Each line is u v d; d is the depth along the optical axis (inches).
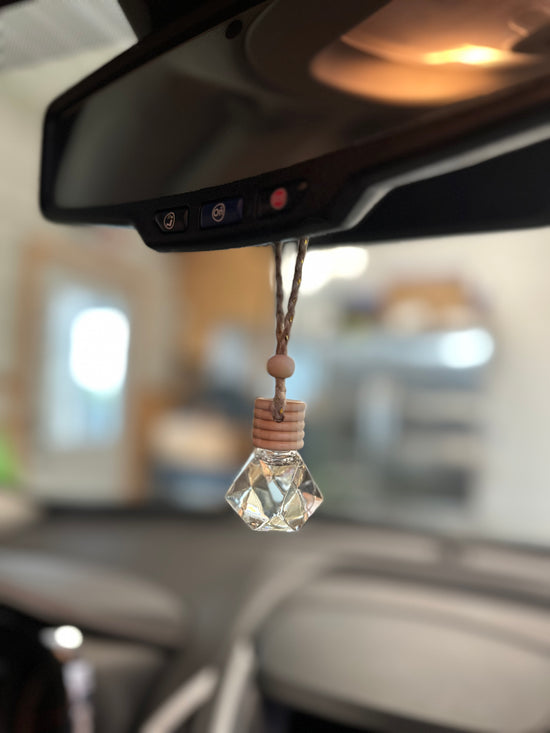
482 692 14.9
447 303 91.6
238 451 99.0
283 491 8.6
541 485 86.9
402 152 6.0
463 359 91.3
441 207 9.7
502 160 9.3
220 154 7.8
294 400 8.7
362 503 86.7
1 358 79.5
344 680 15.7
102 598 19.6
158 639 18.2
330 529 30.7
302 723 16.2
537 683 15.2
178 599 21.0
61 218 10.1
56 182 10.3
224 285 112.0
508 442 89.4
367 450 92.9
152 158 8.7
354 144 6.4
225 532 30.8
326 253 79.1
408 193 9.8
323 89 7.0
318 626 18.4
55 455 89.4
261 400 8.8
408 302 93.5
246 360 110.7
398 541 28.5
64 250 88.4
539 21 6.1
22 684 14.3
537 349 88.2
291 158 7.0
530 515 85.6
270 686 16.2
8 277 79.5
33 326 84.2
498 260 89.0
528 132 5.5
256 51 7.9
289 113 7.3
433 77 6.2
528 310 88.7
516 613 19.0
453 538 28.4
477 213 9.5
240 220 7.4
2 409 79.8
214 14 8.5
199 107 8.3
